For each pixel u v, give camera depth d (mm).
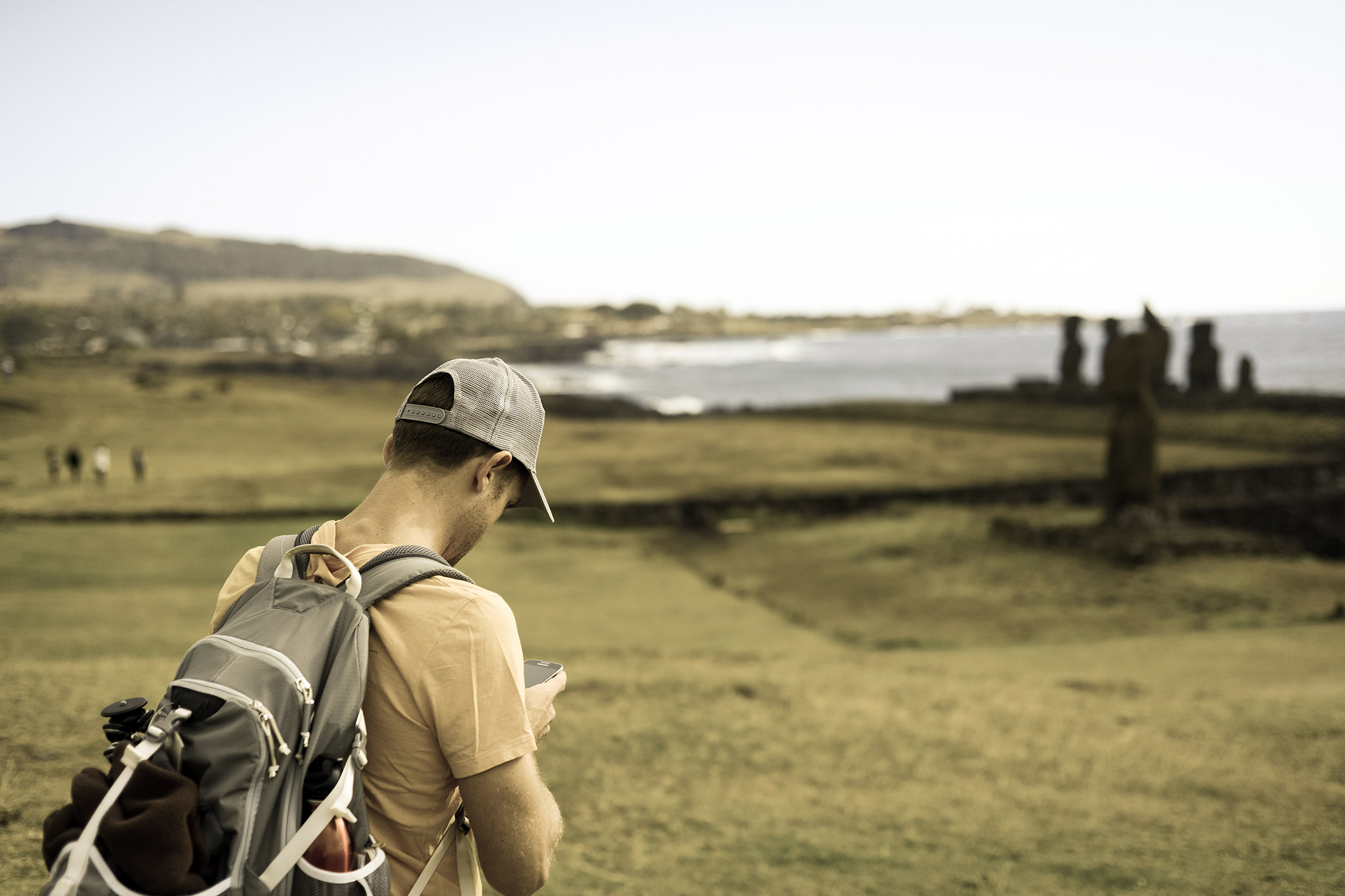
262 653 977
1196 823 5516
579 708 8141
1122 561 26609
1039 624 21531
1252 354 185500
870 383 161250
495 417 1236
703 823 5355
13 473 38312
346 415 74062
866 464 50406
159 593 17875
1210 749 7492
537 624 19594
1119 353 29312
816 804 5902
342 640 1023
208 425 62031
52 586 18453
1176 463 46156
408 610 1080
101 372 106062
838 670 12219
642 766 6496
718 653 14312
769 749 7227
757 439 63781
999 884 4414
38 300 133875
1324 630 18516
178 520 29422
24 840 3420
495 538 31469
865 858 4848
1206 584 24047
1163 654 16094
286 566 1121
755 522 37312
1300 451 50938
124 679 7320
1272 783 6430
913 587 25656
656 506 37000
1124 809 5859
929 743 7664
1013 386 81875
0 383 70438
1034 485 41906
